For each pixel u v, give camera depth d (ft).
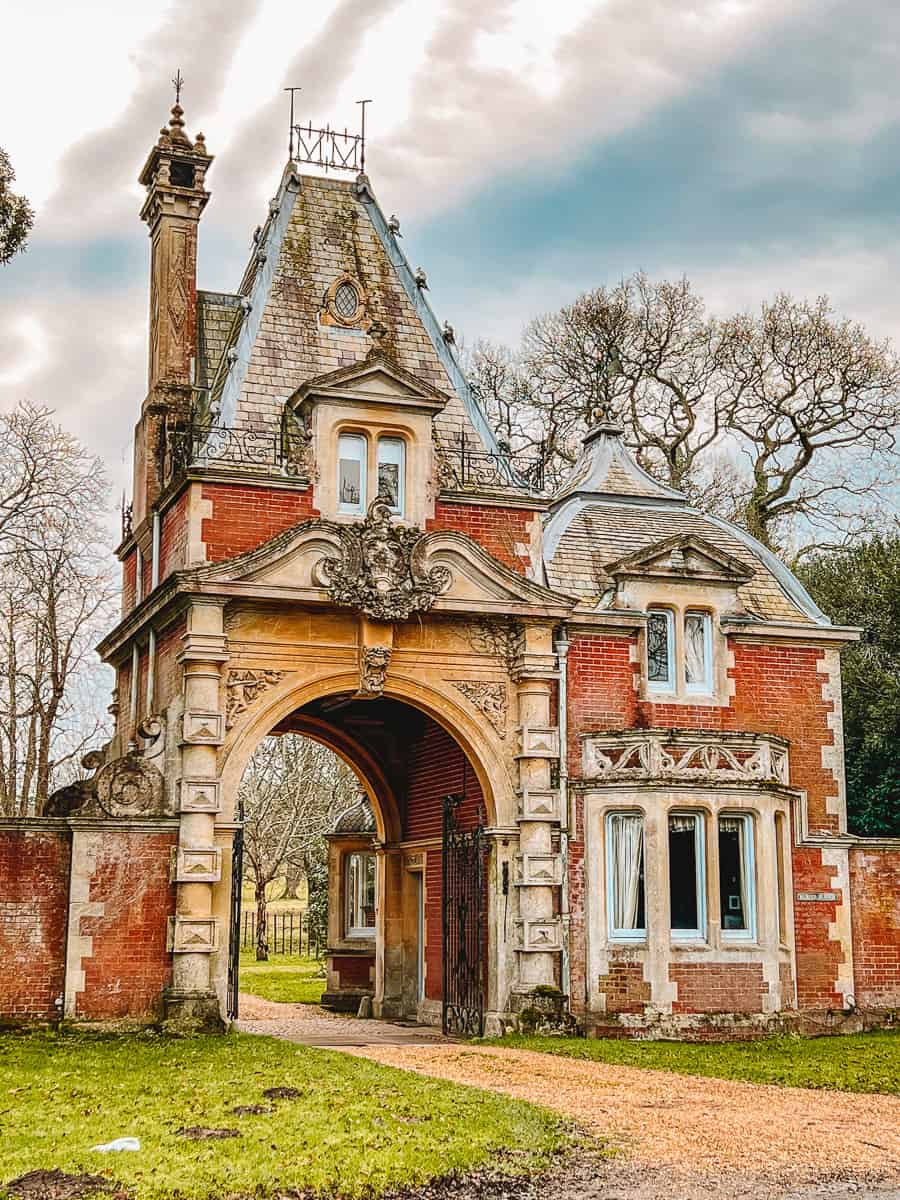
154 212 89.25
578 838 76.33
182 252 86.84
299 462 74.13
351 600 71.00
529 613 75.36
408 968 90.43
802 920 80.79
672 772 75.51
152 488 84.17
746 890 76.84
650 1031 72.59
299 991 111.65
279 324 79.20
